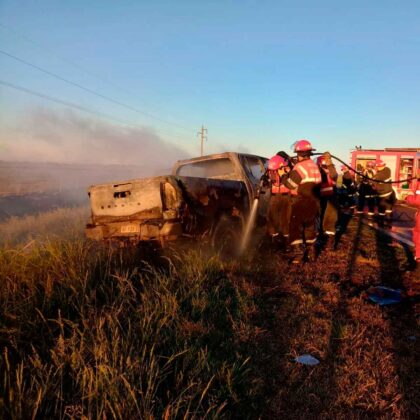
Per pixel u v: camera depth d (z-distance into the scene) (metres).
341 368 2.87
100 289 3.96
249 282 4.75
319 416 2.39
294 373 2.80
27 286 3.86
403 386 2.65
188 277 4.48
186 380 2.61
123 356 2.69
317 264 5.78
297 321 3.68
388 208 10.54
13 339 2.91
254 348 3.16
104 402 2.20
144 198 5.15
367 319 3.76
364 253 6.55
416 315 3.87
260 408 2.45
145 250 5.32
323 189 6.43
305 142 5.68
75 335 2.84
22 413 2.13
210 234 5.58
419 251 5.36
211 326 3.44
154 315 3.44
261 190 6.84
